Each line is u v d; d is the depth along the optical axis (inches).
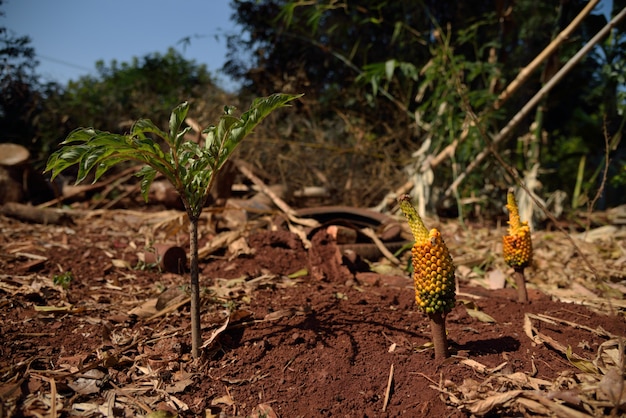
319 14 91.4
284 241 54.0
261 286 43.9
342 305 38.6
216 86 111.0
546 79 75.3
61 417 25.2
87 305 38.9
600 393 25.6
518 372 28.8
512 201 38.1
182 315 36.9
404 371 29.3
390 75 77.0
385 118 109.8
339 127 104.7
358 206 95.7
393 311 37.6
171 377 29.2
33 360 29.7
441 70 76.0
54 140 112.0
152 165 27.2
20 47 98.9
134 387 28.3
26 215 70.3
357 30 115.5
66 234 63.8
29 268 46.8
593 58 82.3
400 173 93.3
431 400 26.6
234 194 90.4
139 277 46.8
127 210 84.9
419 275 28.1
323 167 101.0
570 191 111.9
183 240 60.2
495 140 75.8
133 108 120.5
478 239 69.5
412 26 101.4
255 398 27.6
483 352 31.3
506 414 25.2
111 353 31.4
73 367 29.6
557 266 55.2
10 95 102.7
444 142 85.3
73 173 105.0
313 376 29.1
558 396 25.2
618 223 82.5
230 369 30.0
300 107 110.6
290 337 33.0
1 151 86.7
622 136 76.4
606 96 79.2
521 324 35.7
